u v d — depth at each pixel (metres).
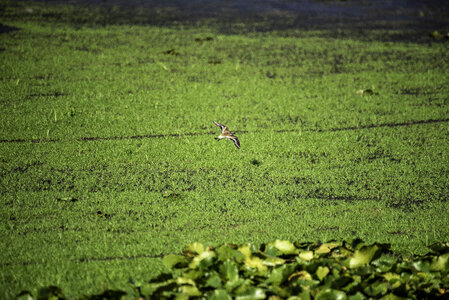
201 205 31.08
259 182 34.69
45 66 55.69
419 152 40.09
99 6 87.25
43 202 30.52
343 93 53.09
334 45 71.38
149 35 71.81
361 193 33.69
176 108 47.22
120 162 36.53
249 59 63.50
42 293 20.28
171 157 37.69
